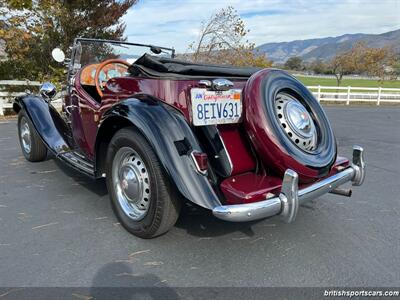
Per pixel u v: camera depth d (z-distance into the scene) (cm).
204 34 1639
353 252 287
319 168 279
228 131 293
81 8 1441
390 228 333
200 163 255
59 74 1253
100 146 322
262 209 246
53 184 428
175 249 284
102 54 467
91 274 247
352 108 1758
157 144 260
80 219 333
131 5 1558
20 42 1208
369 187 459
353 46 3152
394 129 997
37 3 1220
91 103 375
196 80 283
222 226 326
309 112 310
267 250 287
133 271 252
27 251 275
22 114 496
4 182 432
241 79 321
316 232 321
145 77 305
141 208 294
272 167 278
